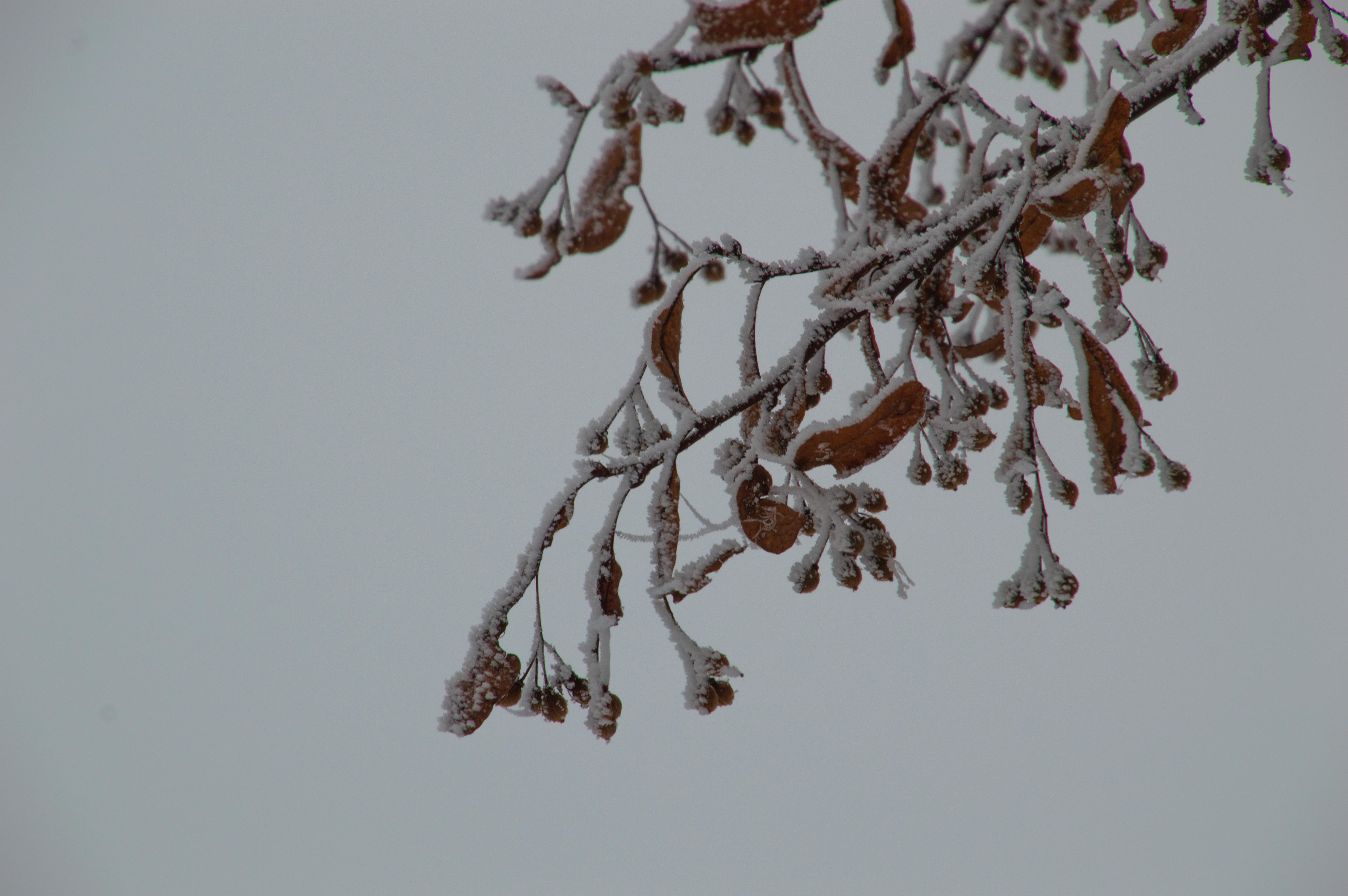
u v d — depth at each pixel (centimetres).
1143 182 279
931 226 285
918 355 289
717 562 278
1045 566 278
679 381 279
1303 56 283
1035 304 281
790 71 291
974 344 291
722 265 298
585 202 294
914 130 286
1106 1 289
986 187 286
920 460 284
